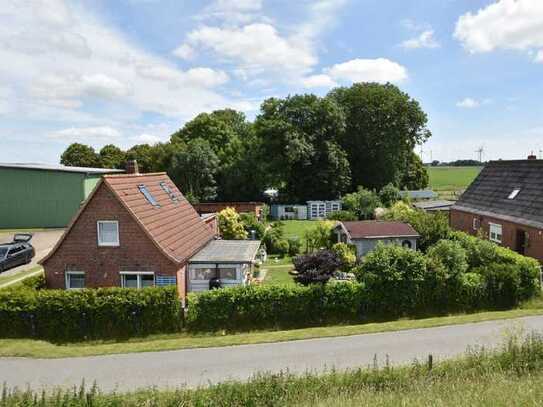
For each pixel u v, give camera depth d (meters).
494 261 24.12
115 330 18.88
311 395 11.00
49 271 22.45
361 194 54.09
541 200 31.03
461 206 41.47
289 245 37.44
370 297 20.22
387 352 15.55
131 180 24.58
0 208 45.56
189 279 23.88
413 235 31.95
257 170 64.31
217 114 89.19
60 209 45.12
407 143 71.62
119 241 21.97
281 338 17.28
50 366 15.19
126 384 13.61
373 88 71.19
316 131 65.94
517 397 9.25
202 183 64.94
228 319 19.38
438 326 18.20
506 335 16.03
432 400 9.60
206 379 13.80
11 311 18.64
